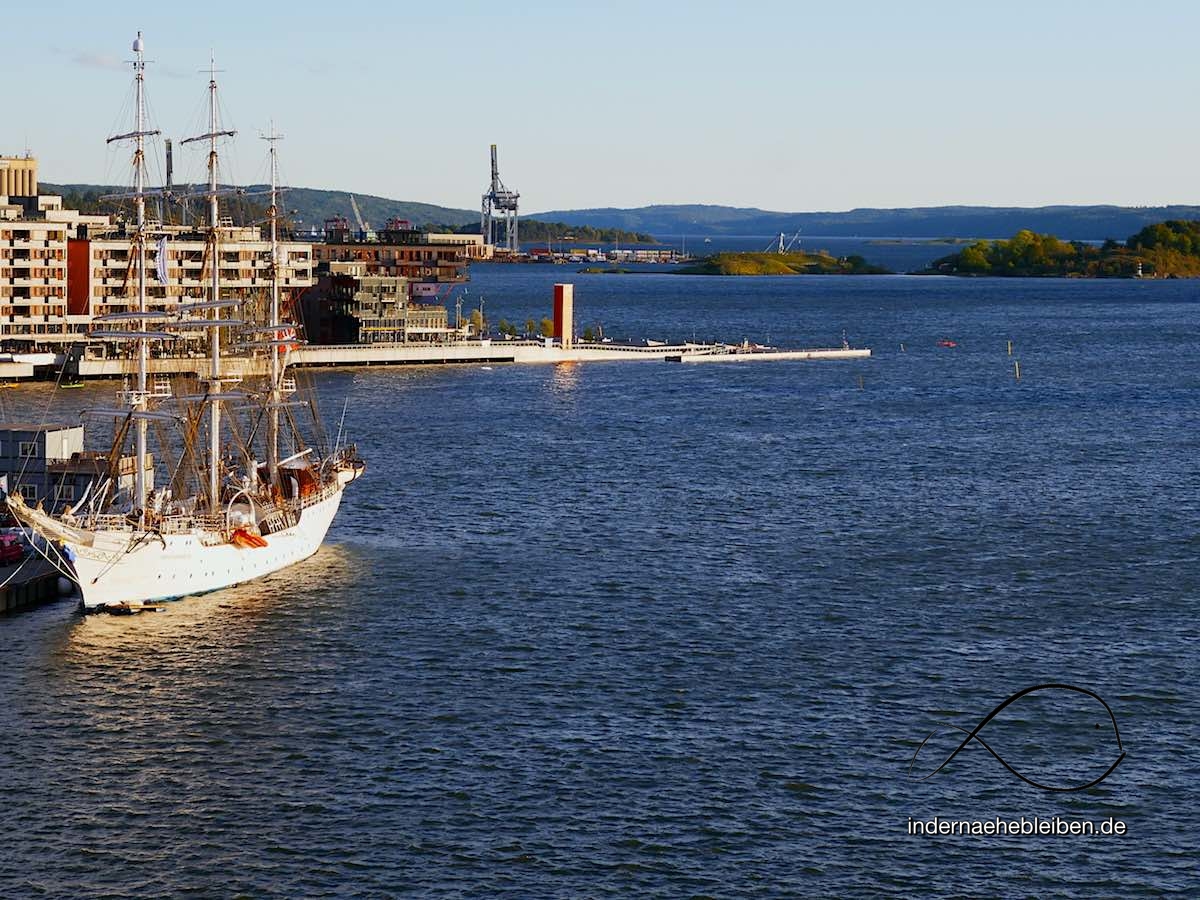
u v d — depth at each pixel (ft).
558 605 586.45
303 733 456.45
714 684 497.87
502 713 472.44
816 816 406.00
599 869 378.32
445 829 397.19
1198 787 423.64
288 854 384.47
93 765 433.48
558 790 418.51
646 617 570.87
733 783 423.64
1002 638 545.44
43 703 478.59
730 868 379.76
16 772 428.15
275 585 615.16
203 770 431.02
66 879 372.38
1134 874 380.17
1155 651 531.91
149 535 576.20
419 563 650.84
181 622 563.89
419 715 471.21
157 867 378.32
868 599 595.47
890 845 391.86
